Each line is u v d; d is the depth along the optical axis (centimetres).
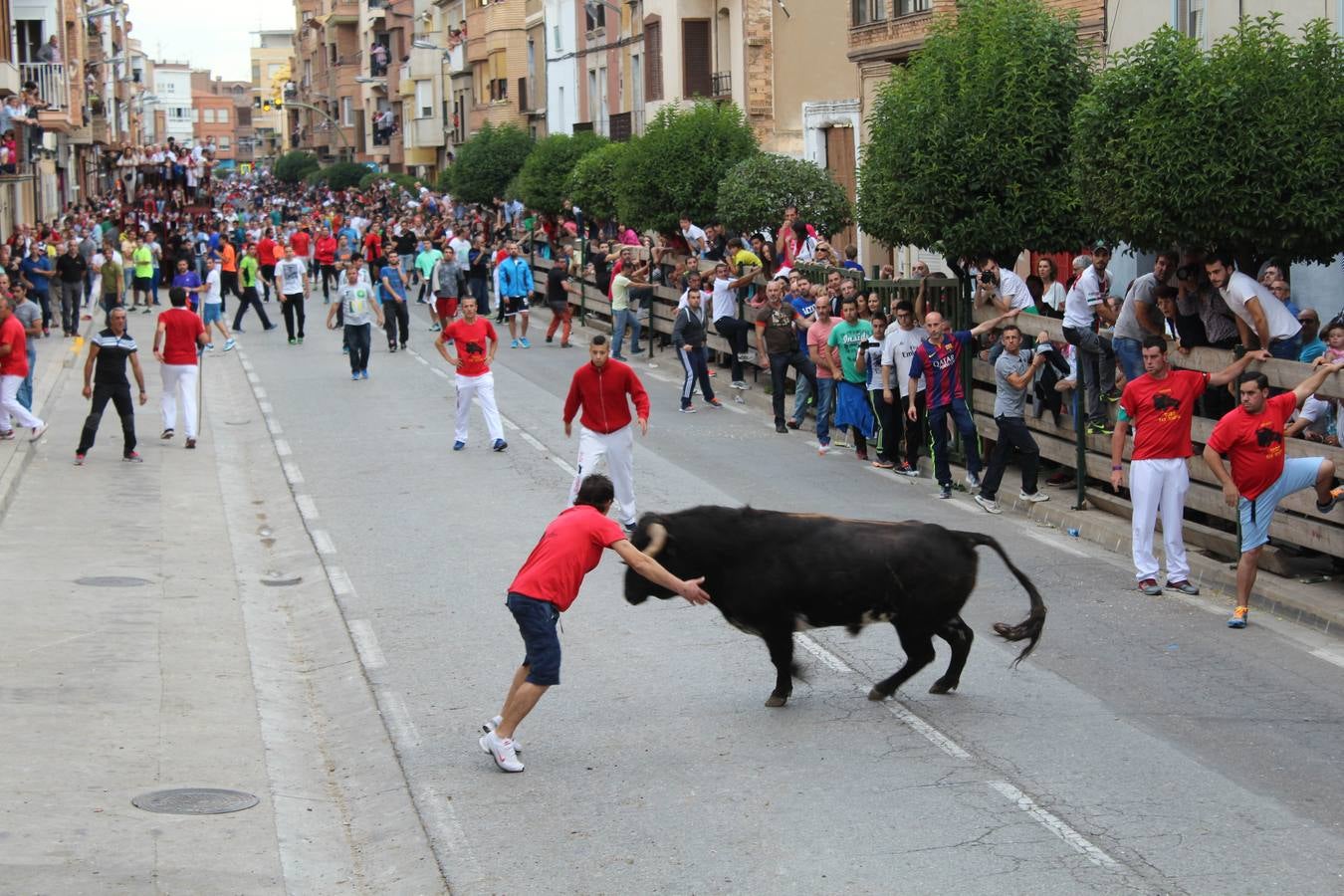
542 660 884
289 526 1602
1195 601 1248
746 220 2781
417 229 5003
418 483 1786
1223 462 1180
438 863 765
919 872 735
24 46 5206
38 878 707
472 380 1978
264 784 871
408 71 8444
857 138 3384
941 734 935
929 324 1652
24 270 3241
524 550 1454
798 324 2089
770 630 952
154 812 810
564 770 891
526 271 3148
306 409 2353
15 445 1909
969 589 957
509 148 5216
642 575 909
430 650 1147
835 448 1988
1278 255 1511
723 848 770
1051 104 1856
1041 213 1858
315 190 9488
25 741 912
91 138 7056
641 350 2950
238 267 3797
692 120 3045
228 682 1067
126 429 1920
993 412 1733
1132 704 991
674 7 4125
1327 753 895
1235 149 1411
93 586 1316
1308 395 1180
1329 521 1230
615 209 3497
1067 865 739
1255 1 2008
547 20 5806
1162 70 1470
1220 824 788
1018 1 1933
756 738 934
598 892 726
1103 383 1541
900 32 3036
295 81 14450
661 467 1853
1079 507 1542
